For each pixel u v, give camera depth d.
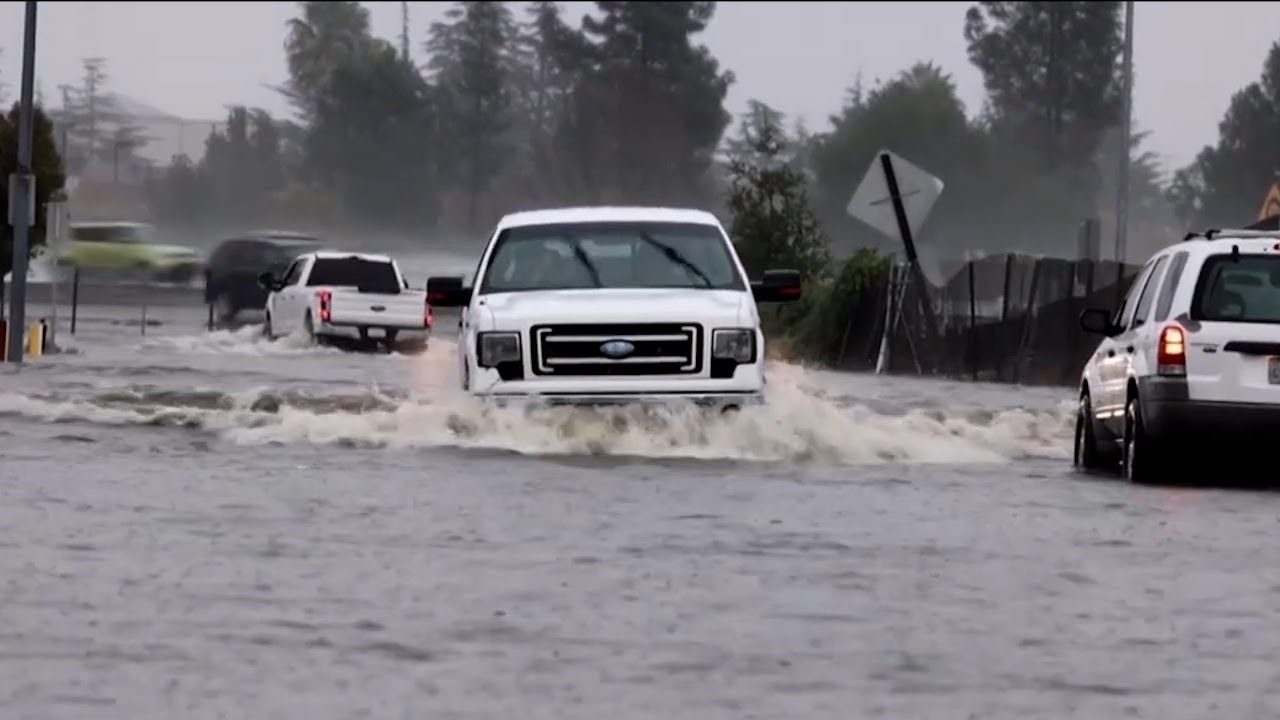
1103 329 49.19
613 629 24.75
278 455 44.25
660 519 34.62
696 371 46.34
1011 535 33.78
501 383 46.47
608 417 46.34
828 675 22.36
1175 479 44.56
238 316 158.12
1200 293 43.75
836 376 92.94
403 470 41.56
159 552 30.09
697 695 21.33
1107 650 23.95
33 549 30.12
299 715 20.23
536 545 31.38
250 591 26.92
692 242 49.44
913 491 40.25
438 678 21.95
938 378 93.00
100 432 49.03
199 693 21.08
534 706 20.75
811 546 31.83
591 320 46.19
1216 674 22.67
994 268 102.62
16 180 85.06
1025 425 58.50
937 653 23.66
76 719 19.91
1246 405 43.09
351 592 26.98
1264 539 34.00
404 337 112.38
